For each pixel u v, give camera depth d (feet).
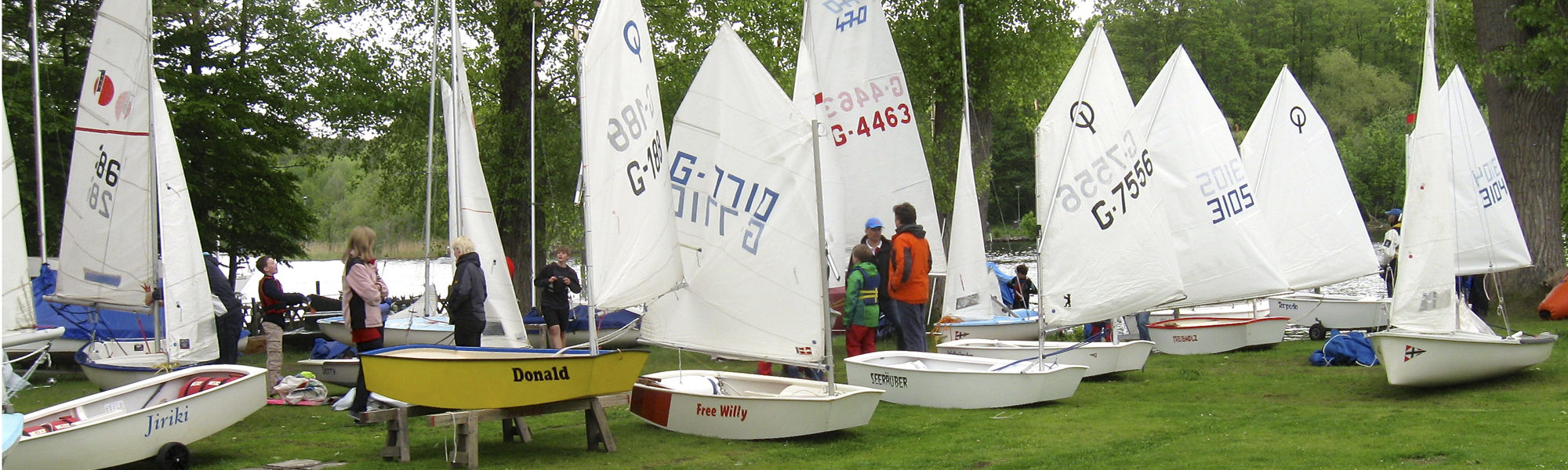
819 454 27.84
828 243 45.62
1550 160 60.49
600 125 29.94
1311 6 192.85
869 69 49.11
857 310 39.19
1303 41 191.72
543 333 55.98
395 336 53.11
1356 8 193.06
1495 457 25.32
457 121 52.08
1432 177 35.83
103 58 37.32
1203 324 51.37
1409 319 36.37
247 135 76.54
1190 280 50.03
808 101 45.78
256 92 75.31
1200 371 43.68
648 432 31.22
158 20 71.26
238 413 27.78
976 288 52.08
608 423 32.71
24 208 64.80
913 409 35.27
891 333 55.77
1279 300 59.36
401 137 75.31
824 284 30.17
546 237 77.20
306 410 35.22
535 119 71.31
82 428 23.76
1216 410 33.68
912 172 49.47
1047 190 36.58
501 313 50.26
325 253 195.31
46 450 23.20
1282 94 55.47
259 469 25.71
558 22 71.10
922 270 41.19
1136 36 174.81
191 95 70.18
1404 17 76.64
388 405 28.25
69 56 68.44
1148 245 37.52
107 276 37.52
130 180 37.14
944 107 73.92
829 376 30.27
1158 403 35.68
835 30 48.88
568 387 27.48
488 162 72.38
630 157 30.60
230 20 74.38
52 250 66.59
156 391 28.07
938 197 69.62
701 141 32.27
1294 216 55.52
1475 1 61.98
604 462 26.86
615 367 28.45
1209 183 49.60
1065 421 32.12
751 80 31.42
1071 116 36.78
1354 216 55.52
